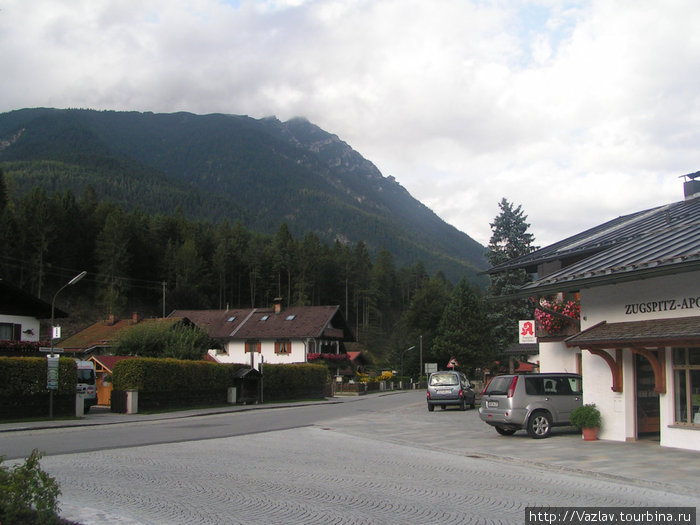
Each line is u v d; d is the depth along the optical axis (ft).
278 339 219.20
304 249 385.91
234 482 34.24
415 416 95.55
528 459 44.93
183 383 115.24
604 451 47.52
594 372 56.03
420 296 371.56
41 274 286.66
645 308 51.42
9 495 21.22
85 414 100.53
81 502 28.40
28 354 109.09
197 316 243.40
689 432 46.65
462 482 35.55
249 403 135.44
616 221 94.63
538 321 78.84
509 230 146.20
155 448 51.70
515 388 59.26
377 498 30.35
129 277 329.93
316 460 44.60
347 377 237.04
